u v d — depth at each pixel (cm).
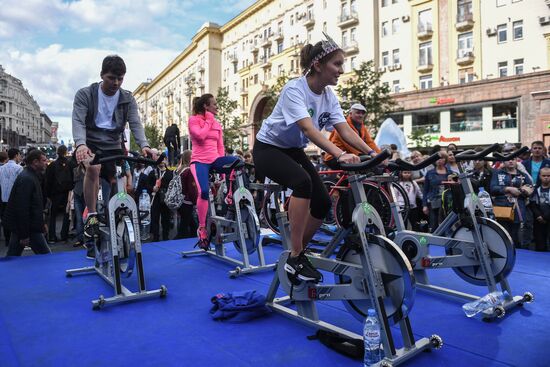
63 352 251
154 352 251
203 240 491
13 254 523
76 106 406
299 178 264
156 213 772
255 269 445
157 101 8431
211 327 291
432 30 2641
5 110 9025
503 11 2345
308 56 260
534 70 2238
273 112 283
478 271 359
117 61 400
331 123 288
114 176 425
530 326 289
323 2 3359
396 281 240
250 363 236
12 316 314
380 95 2498
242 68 4716
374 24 2923
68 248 738
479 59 2447
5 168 781
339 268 262
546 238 606
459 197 362
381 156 205
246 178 506
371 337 228
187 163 623
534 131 2158
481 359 239
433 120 2586
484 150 336
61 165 804
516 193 591
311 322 288
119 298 341
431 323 297
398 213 391
